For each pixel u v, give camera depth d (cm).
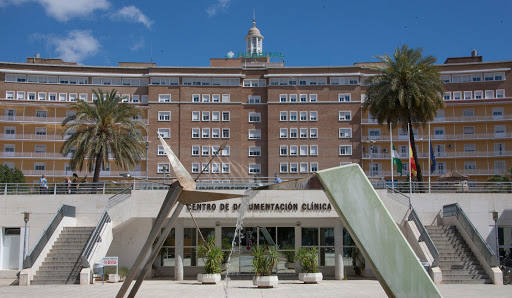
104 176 7362
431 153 4941
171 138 7625
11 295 2223
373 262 1349
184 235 3500
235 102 7750
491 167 7488
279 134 7681
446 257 2839
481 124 7619
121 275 2936
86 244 2798
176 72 7762
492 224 3291
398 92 4291
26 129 7531
